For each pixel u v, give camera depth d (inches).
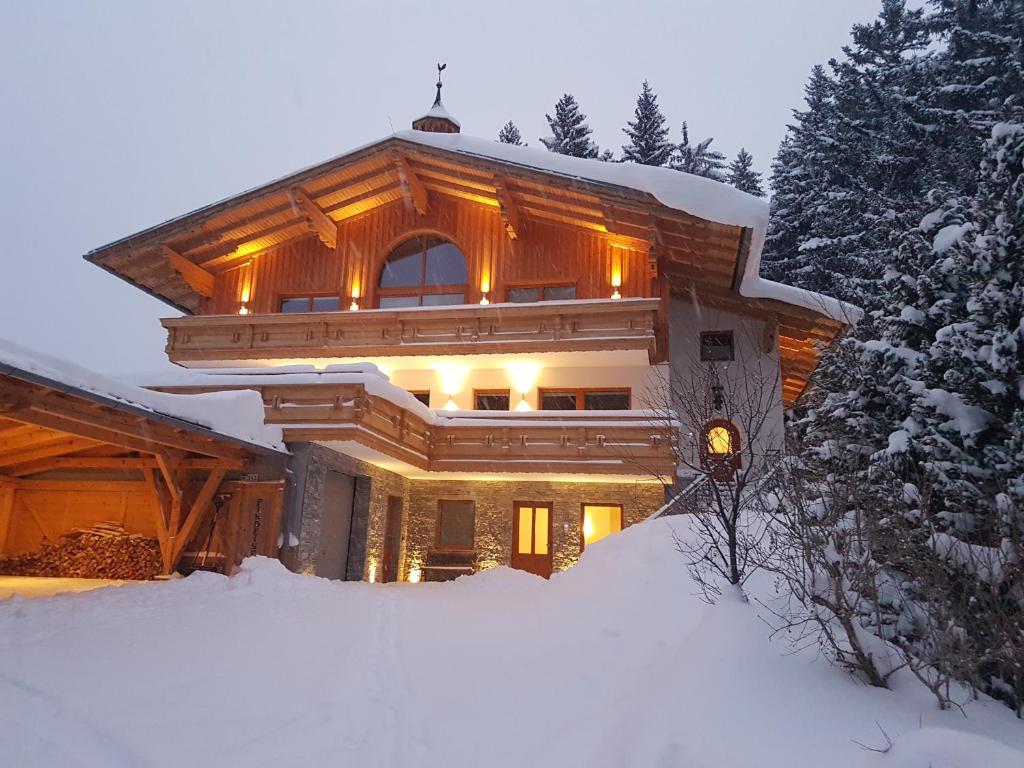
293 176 720.3
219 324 749.9
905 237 346.3
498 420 642.8
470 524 685.3
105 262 777.6
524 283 729.0
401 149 707.4
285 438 518.6
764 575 280.7
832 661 197.2
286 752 170.6
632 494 644.1
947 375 247.9
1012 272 249.0
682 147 1574.8
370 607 377.1
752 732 158.2
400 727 192.1
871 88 1072.2
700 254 668.1
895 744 140.0
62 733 172.6
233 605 361.4
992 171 286.2
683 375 726.5
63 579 529.3
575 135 1598.2
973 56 993.5
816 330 713.6
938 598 185.8
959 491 231.5
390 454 560.4
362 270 773.3
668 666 221.0
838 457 290.0
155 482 523.2
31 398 344.5
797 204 1133.1
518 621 348.8
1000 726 165.3
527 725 197.9
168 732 177.3
